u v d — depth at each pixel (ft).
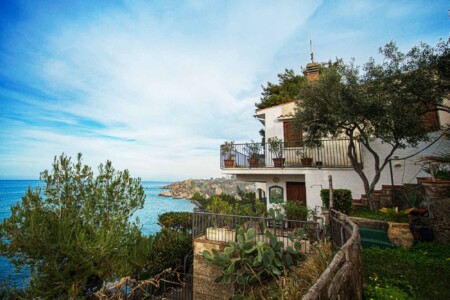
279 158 37.17
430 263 14.75
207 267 23.91
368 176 32.99
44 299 20.81
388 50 24.04
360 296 10.77
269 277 19.76
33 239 21.30
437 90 21.27
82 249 22.91
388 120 23.84
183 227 47.50
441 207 18.31
